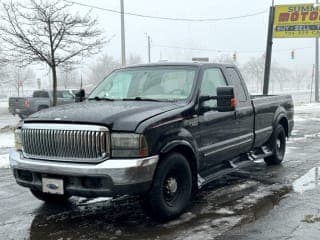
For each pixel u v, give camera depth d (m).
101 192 5.31
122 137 5.30
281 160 9.55
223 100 6.30
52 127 5.53
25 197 7.20
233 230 5.50
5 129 17.97
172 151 5.91
